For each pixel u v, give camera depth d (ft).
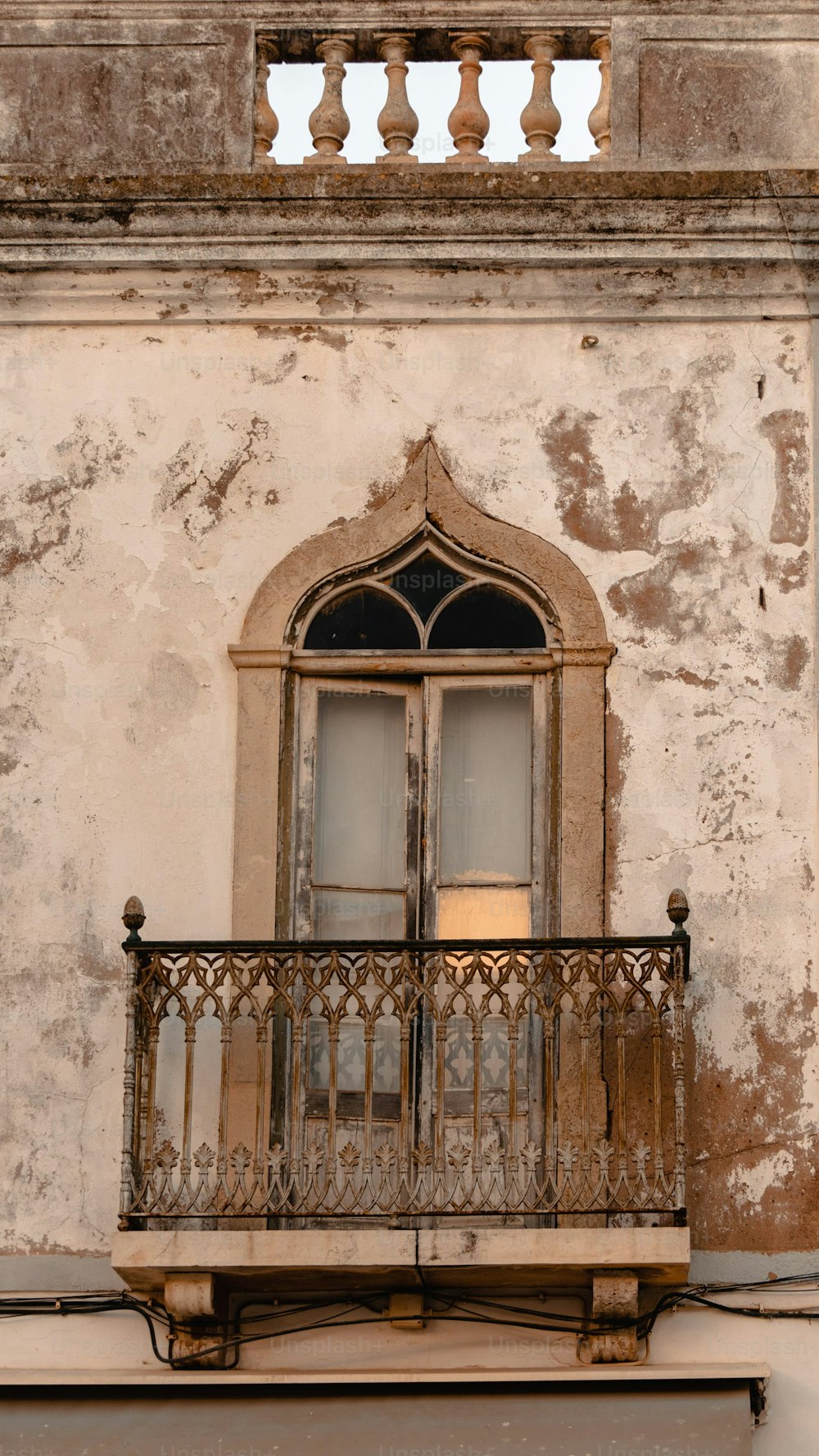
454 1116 36.63
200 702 38.01
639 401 38.93
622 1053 34.99
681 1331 35.17
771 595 38.09
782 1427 34.65
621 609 38.09
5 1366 35.32
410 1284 35.06
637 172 38.83
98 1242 35.81
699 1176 35.70
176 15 40.73
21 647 38.29
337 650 38.29
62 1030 36.68
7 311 39.55
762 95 40.14
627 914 36.86
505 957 36.63
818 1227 35.50
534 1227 35.01
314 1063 37.06
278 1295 35.50
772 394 38.91
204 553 38.63
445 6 40.65
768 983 36.45
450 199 38.88
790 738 37.47
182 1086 36.40
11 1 40.83
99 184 39.06
